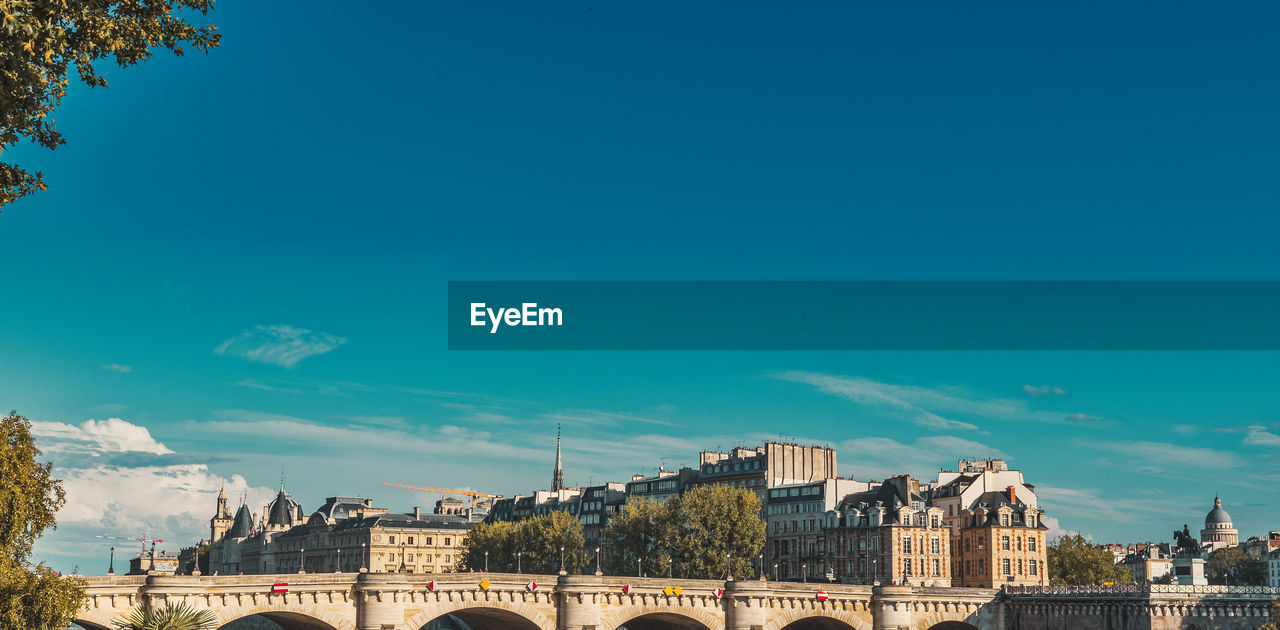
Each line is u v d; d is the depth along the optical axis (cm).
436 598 12850
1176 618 14012
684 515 19425
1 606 7212
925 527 19838
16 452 7675
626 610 13788
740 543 19262
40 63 4231
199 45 4819
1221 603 14250
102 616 10988
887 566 19425
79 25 4344
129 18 4541
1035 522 19825
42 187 4706
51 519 7894
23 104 4294
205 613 10912
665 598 14000
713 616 14275
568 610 13475
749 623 14175
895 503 19862
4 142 4416
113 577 11119
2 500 7350
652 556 19575
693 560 19000
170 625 10100
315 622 12512
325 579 12362
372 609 12469
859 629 14938
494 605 13200
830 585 14812
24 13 4019
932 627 15900
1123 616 14238
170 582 11294
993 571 19250
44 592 7462
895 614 14950
